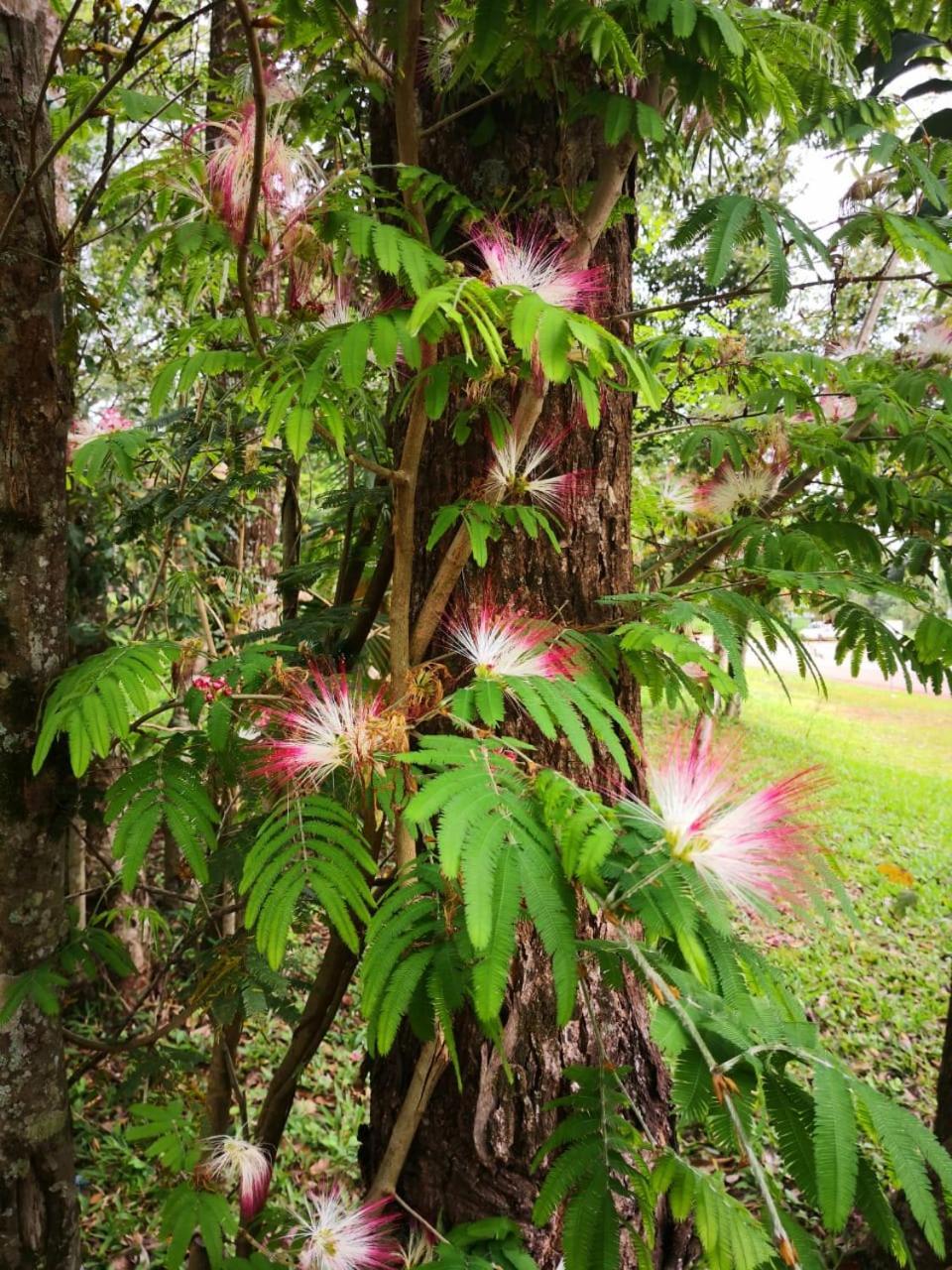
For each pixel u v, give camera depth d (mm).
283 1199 3051
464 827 770
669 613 1279
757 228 1280
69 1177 1661
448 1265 1325
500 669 1129
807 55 1392
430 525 1617
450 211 1316
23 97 1391
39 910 1535
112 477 2535
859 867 6453
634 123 1291
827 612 1617
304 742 1108
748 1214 894
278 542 3908
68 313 1691
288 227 1101
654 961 966
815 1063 857
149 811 1129
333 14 1235
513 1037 1539
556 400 1536
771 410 1912
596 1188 951
